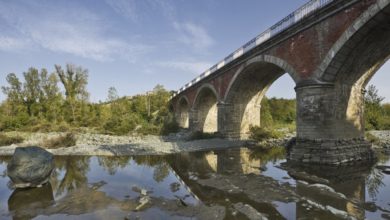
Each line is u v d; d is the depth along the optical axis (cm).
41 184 887
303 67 1392
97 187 863
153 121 4516
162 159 1483
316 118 1266
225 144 2178
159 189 836
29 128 3291
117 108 4909
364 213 605
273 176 1009
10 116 3709
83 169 1194
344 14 1150
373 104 3350
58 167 1248
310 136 1281
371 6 1010
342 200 701
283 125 4159
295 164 1240
